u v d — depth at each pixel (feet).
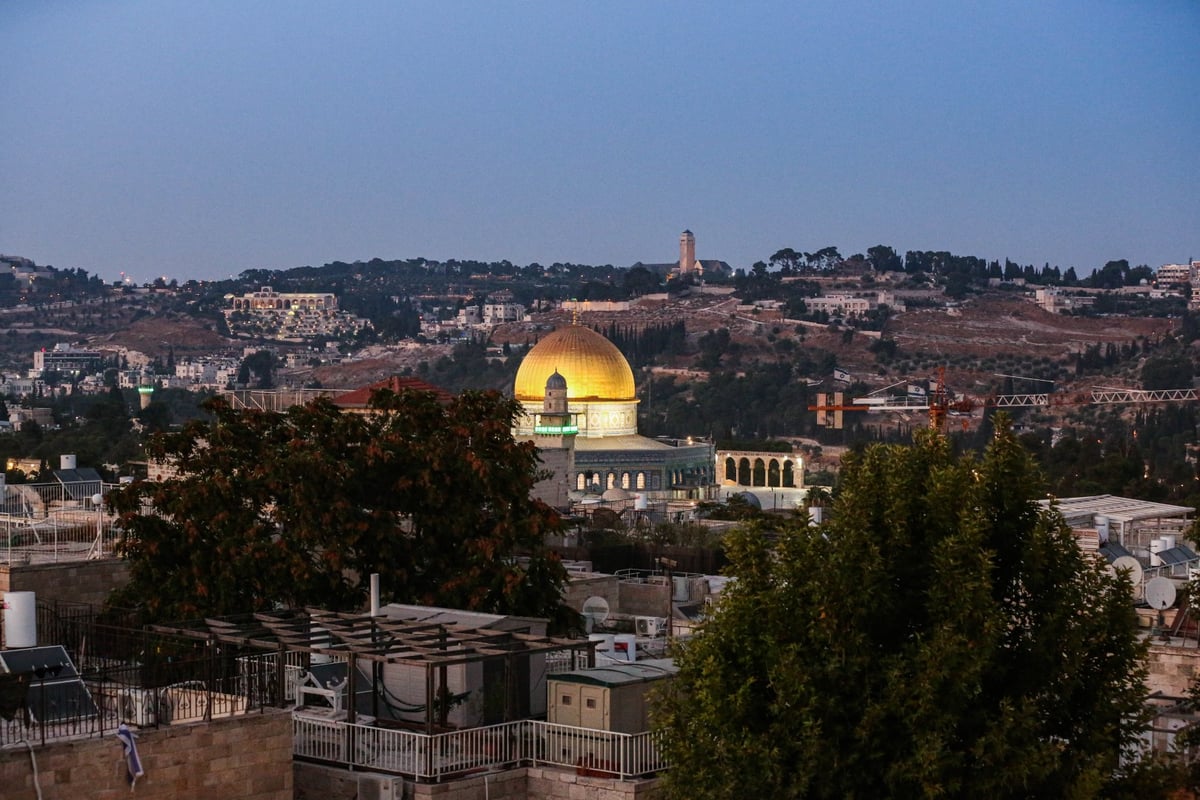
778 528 179.83
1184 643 224.12
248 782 169.17
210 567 237.45
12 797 153.17
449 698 193.88
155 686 169.48
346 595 242.99
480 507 255.91
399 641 195.00
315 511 240.12
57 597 257.34
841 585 162.50
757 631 167.73
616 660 220.64
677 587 292.40
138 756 160.76
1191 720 200.34
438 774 178.91
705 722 165.78
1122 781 165.78
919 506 170.19
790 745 160.15
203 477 248.73
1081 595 167.43
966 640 156.87
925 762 154.61
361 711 200.44
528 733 187.62
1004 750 155.94
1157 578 232.94
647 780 178.50
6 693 159.02
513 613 242.37
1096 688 166.40
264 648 199.93
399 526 253.44
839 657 161.68
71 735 161.27
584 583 285.84
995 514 171.42
